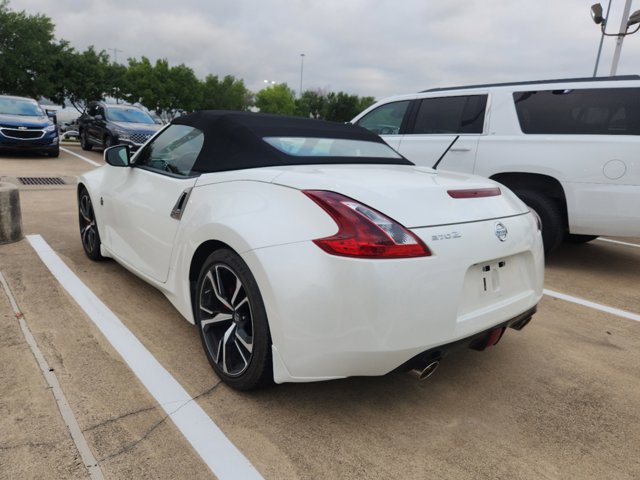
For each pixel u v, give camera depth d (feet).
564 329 10.73
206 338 7.86
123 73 111.14
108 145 42.09
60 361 8.02
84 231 13.57
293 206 6.47
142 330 9.35
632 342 10.17
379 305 5.76
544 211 14.74
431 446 6.45
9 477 5.48
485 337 7.06
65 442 6.08
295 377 6.33
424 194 6.60
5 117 37.63
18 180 28.04
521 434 6.81
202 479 5.64
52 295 10.82
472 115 16.31
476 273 6.70
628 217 13.15
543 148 14.42
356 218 5.97
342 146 9.34
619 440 6.78
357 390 7.72
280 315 6.18
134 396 7.16
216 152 8.43
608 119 13.56
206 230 7.40
